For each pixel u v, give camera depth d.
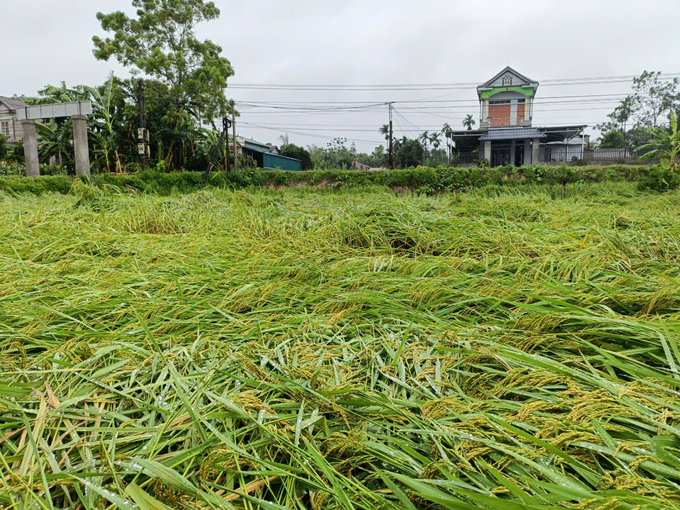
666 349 1.73
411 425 1.42
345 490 1.20
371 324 2.27
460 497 1.14
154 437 1.33
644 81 47.84
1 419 1.40
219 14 23.97
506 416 1.42
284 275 3.30
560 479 1.13
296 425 1.36
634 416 1.36
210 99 23.38
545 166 16.77
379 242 4.68
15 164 21.98
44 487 1.11
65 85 22.59
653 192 12.49
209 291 2.94
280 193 16.31
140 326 2.28
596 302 2.38
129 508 1.08
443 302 2.63
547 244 3.89
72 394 1.57
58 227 4.95
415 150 47.78
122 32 21.86
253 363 1.76
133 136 21.55
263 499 1.24
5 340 2.03
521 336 2.02
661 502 1.05
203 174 18.00
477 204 6.64
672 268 3.08
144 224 5.59
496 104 35.91
